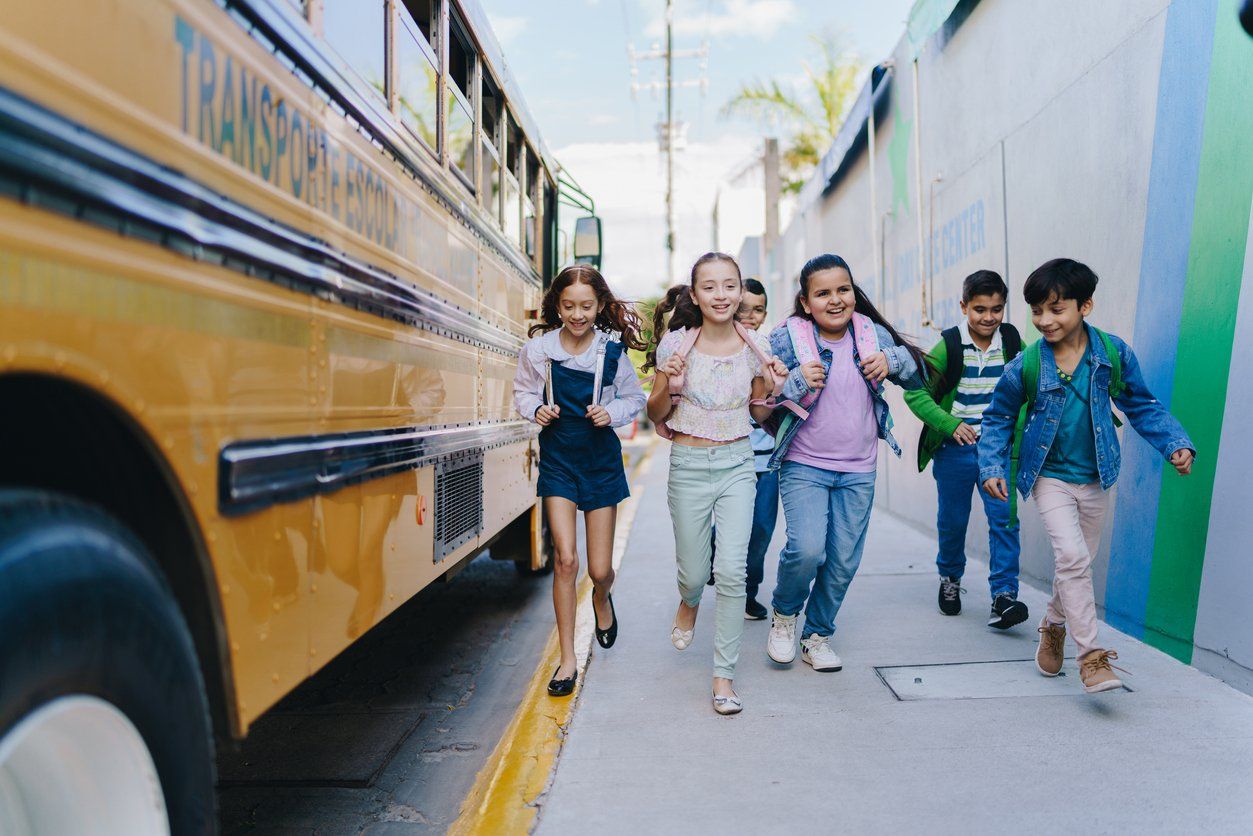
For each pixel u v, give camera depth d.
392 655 5.04
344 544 2.55
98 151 1.50
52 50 1.42
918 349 3.99
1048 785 2.89
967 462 4.70
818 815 2.74
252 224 2.04
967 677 3.91
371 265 2.85
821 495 3.85
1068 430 3.54
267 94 2.15
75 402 1.54
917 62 7.66
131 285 1.58
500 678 4.66
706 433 3.60
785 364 3.81
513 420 5.34
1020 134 5.63
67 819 1.61
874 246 8.91
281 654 2.15
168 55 1.74
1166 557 4.07
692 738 3.34
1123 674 3.81
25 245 1.33
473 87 4.39
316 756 3.65
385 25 3.05
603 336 3.93
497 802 2.88
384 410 2.93
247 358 2.00
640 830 2.67
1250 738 3.18
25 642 1.34
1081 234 4.85
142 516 1.77
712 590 5.69
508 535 6.37
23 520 1.42
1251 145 3.43
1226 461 3.62
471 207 4.26
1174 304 3.97
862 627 4.71
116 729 1.57
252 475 1.98
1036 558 5.43
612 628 4.23
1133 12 4.32
